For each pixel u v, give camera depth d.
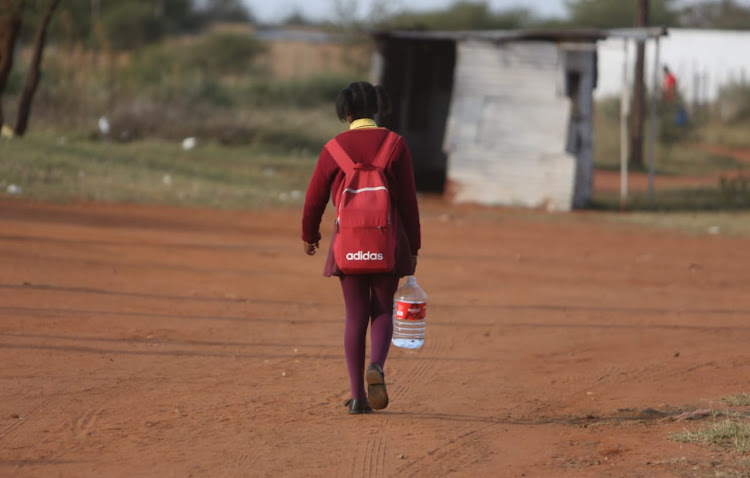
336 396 20.81
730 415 18.97
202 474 15.24
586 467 15.80
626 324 30.62
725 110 186.50
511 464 16.09
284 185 76.19
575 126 76.12
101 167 68.94
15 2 72.81
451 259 44.78
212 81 126.44
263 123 113.38
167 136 100.44
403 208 18.23
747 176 113.50
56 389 20.31
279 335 27.28
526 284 38.47
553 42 74.06
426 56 98.62
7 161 63.09
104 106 103.69
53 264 35.88
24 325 26.11
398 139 18.09
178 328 27.34
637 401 20.86
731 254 50.22
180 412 18.97
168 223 51.41
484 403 20.69
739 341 28.02
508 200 75.00
